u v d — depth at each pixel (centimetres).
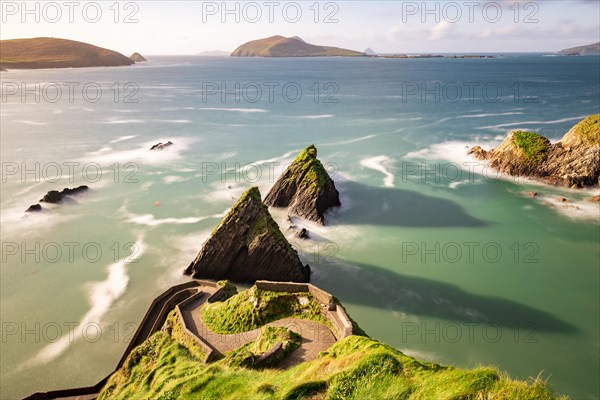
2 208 6197
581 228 5650
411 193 6875
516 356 3456
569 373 3291
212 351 2667
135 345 3403
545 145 7244
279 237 4466
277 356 2412
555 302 4172
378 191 6956
